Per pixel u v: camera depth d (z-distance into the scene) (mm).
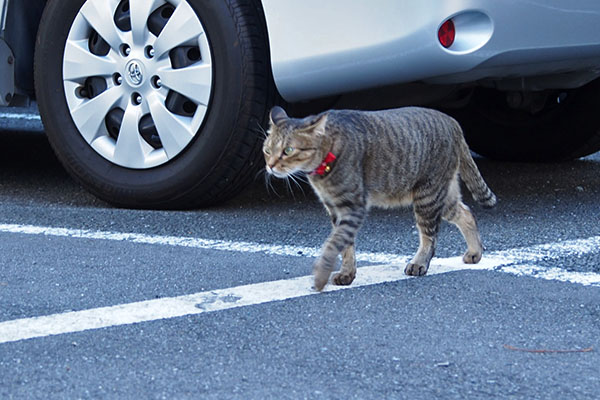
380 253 4809
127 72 5648
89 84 5879
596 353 3299
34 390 2922
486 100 7395
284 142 4352
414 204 4637
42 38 5902
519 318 3682
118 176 5789
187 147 5609
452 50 4852
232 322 3588
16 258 4582
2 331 3451
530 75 5535
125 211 5793
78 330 3471
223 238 5078
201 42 5484
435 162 4633
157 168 5711
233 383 2988
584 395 2924
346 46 5031
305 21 5125
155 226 5359
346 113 4496
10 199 6254
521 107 6836
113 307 3764
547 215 5719
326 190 4363
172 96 5625
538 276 4312
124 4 5676
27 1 6402
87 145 5867
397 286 4148
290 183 6727
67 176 7188
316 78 5199
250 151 5551
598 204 6051
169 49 5535
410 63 4930
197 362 3164
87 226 5352
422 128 4617
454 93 6473
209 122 5523
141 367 3115
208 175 5590
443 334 3480
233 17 5395
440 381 3021
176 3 5504
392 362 3184
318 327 3545
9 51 6234
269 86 5496
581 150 7289
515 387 2979
